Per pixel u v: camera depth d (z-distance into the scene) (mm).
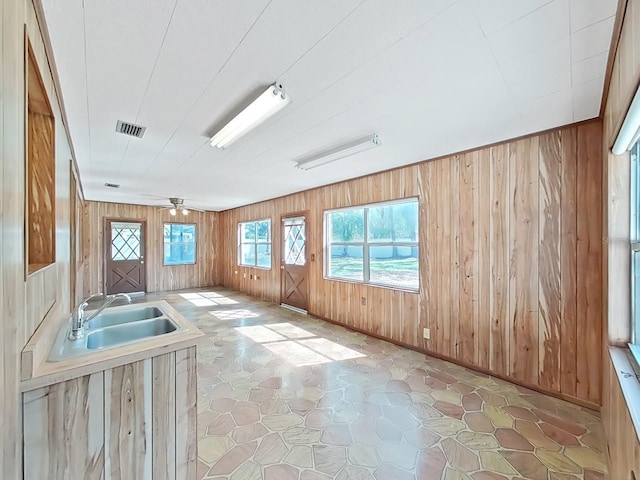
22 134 1005
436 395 2605
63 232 2238
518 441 2008
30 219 1689
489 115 2285
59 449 1210
